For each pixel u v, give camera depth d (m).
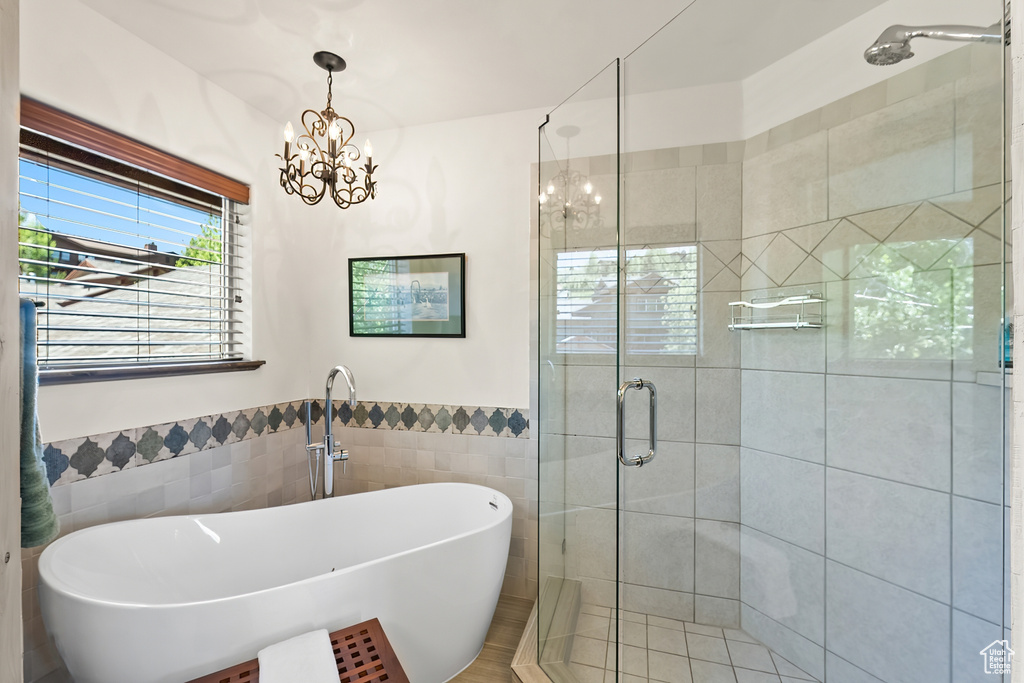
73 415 1.75
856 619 1.24
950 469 1.11
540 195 2.13
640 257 1.55
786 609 1.34
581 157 1.79
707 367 1.45
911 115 1.15
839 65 1.25
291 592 1.54
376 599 1.70
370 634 1.59
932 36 1.12
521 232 2.54
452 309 2.62
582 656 1.69
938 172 1.12
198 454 2.20
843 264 1.26
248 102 2.45
